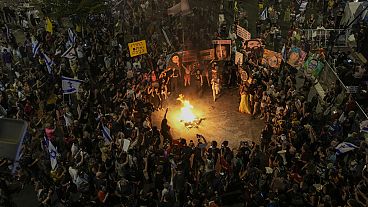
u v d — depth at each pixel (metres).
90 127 19.55
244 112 23.78
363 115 19.94
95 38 28.62
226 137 21.95
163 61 25.50
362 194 14.72
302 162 16.75
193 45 29.67
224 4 37.12
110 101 21.53
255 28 33.28
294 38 27.80
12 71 26.33
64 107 20.19
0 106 21.27
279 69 24.41
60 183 16.48
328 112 21.20
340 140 18.36
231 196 17.53
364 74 22.75
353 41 27.08
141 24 32.97
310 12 34.25
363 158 16.67
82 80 22.20
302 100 20.58
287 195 16.16
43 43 27.77
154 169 17.55
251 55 25.12
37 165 17.72
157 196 16.84
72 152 17.27
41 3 33.28
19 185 17.89
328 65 23.92
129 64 24.91
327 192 15.26
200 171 16.95
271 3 35.50
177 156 16.92
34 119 20.03
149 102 22.50
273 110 21.06
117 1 35.25
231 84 26.31
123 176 16.70
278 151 17.33
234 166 17.20
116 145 17.70
